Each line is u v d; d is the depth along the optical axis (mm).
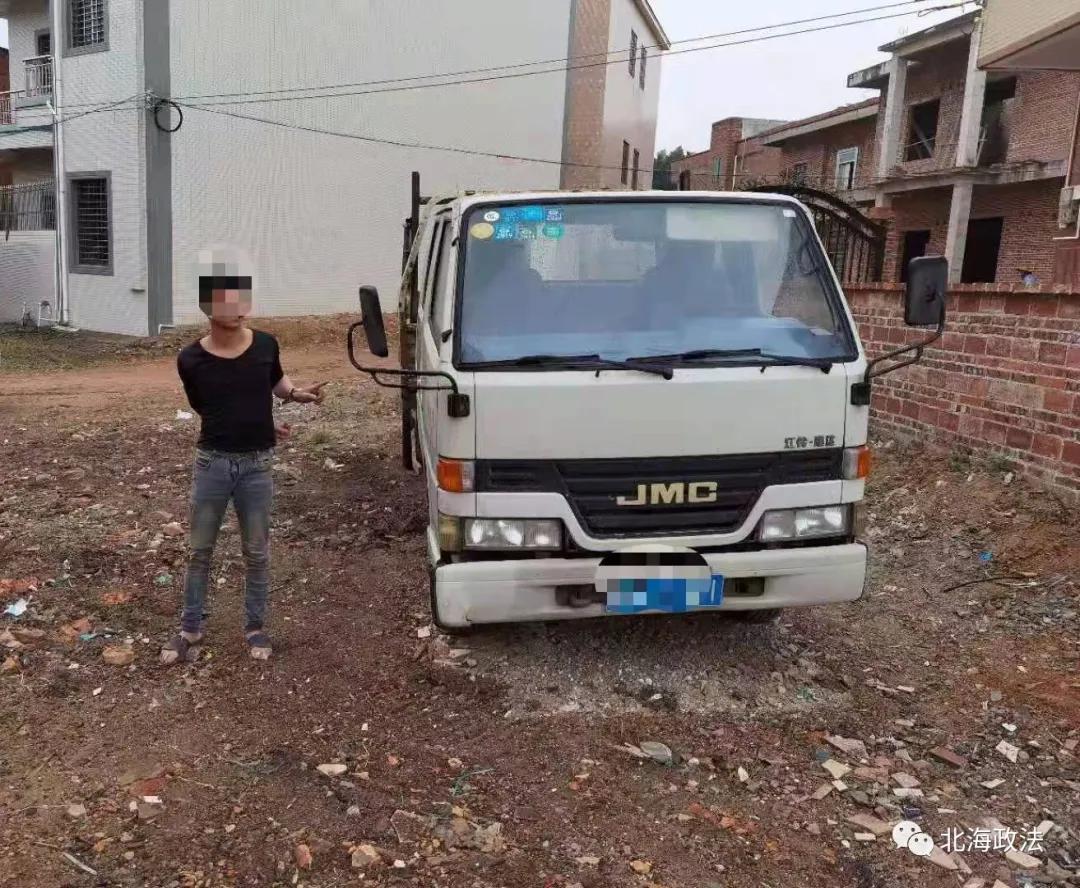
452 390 3809
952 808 3496
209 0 19969
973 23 22281
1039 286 6426
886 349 8297
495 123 26953
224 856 3098
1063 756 3830
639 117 35062
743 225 4441
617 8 29484
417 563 5902
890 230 27000
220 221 20953
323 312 23359
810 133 31922
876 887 3059
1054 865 3176
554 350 3998
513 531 3889
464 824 3297
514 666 4480
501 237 4270
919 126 26469
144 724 3918
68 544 5883
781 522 4051
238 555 5867
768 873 3111
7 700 4047
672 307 4223
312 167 22594
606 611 3951
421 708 4125
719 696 4273
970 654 4773
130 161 19578
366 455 8680
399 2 23875
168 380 15219
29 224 22781
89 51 19953
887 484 7367
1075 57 11133
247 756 3705
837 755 3836
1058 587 5328
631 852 3193
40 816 3273
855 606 5383
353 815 3330
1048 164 21125
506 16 26609
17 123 22984
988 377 6961
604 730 3977
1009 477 6641
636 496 3889
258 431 4297
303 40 21906
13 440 9195
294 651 4637
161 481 7652
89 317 21047
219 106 20500
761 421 3943
